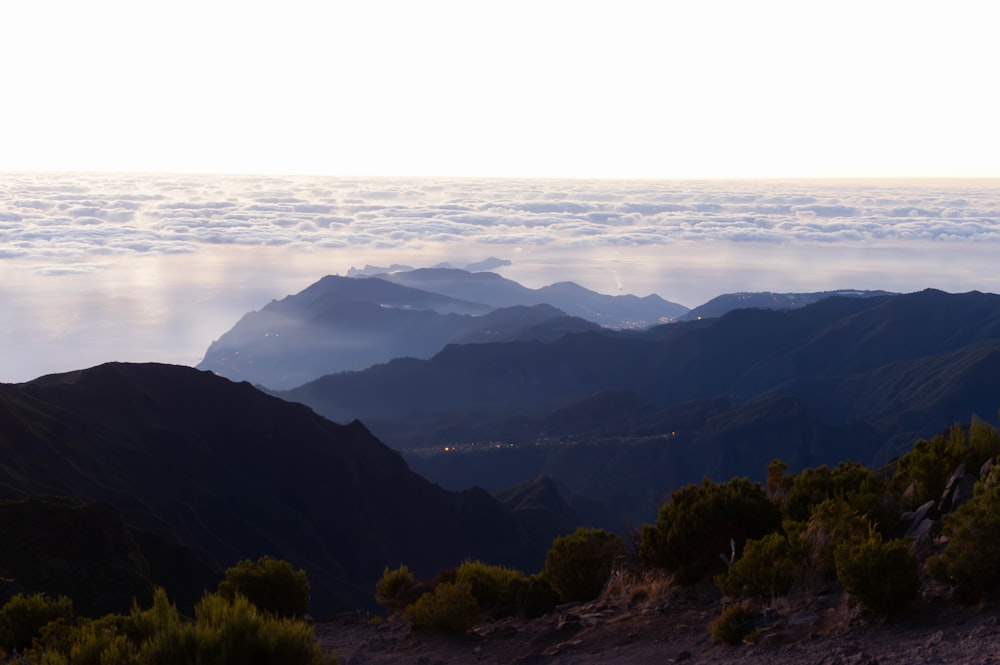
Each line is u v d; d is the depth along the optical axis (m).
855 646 9.48
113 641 9.10
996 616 9.36
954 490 13.34
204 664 8.23
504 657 12.90
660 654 11.21
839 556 10.67
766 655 9.98
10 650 13.17
